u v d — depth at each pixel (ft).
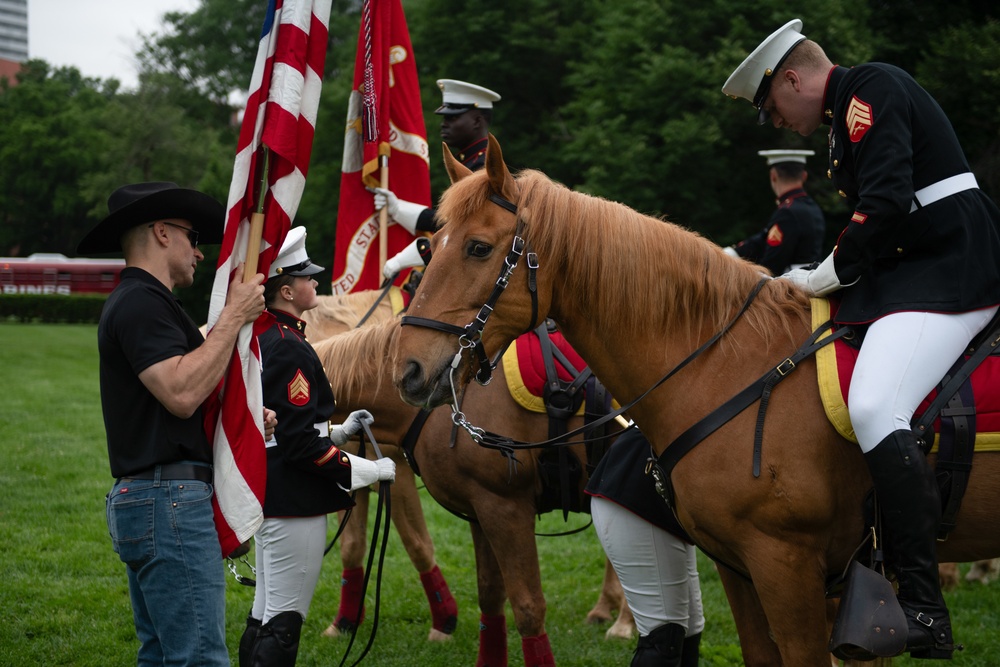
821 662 8.34
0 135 161.99
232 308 8.53
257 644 10.68
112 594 16.72
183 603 8.18
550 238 8.79
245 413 8.71
